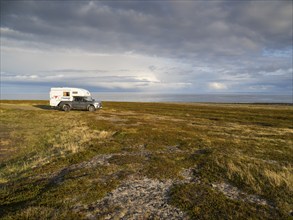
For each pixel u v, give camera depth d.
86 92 39.94
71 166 10.05
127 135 17.19
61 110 38.88
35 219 5.63
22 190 7.55
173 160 11.16
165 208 6.50
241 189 7.97
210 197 7.16
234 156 11.96
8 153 12.39
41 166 10.05
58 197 6.85
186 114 39.69
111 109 45.19
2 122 23.70
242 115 40.19
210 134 19.28
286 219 6.00
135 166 9.99
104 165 10.02
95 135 17.22
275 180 8.48
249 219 5.95
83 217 5.82
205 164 10.55
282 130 23.66
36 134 17.48
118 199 6.96
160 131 19.41
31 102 64.44
